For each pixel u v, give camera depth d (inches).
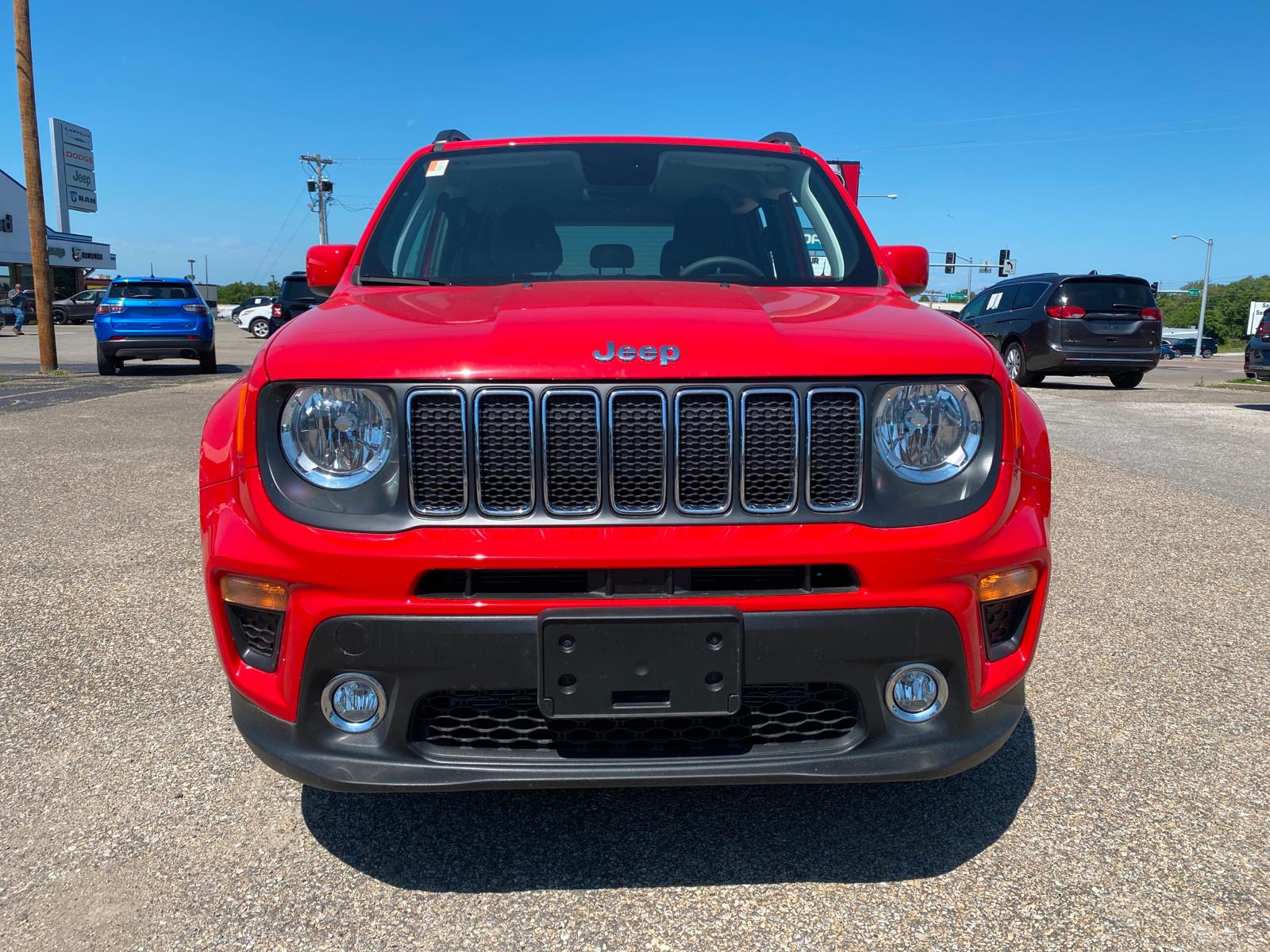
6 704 125.1
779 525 79.2
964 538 79.7
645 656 77.4
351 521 78.2
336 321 90.4
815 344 81.0
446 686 78.4
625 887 87.8
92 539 203.5
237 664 85.4
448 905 85.1
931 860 91.6
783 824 98.3
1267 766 109.5
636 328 81.9
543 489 78.2
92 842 94.8
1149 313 546.6
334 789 79.1
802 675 78.7
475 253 125.5
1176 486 261.6
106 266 2393.0
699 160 139.6
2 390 518.3
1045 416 410.6
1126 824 97.4
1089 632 151.7
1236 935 80.1
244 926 82.2
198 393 501.4
